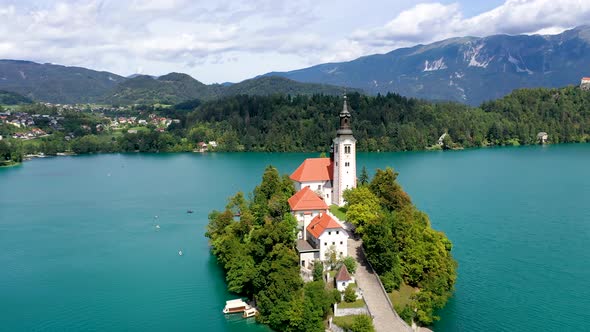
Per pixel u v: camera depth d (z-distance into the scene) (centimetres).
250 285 12688
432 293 11781
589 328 10906
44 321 11800
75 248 17325
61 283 14075
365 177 17725
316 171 17338
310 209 14212
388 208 14850
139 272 14812
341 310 10538
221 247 14388
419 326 10906
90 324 11581
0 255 16700
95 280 14238
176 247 17238
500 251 15662
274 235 12250
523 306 11944
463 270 14112
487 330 10819
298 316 10356
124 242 17962
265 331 10912
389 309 10725
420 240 12800
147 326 11375
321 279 11350
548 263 14612
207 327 11212
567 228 18075
